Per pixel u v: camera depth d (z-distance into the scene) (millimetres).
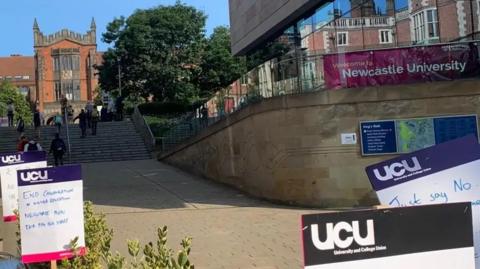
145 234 10438
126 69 58719
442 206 2512
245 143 16188
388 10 18234
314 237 2367
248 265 7848
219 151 18672
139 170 23531
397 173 3598
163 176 21266
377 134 13141
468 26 15641
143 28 57719
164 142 28141
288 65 14359
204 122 21391
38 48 104750
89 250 5824
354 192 13219
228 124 17375
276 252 8578
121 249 9094
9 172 8547
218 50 58406
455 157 3590
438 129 13047
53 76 104500
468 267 2518
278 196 14258
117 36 59969
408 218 2467
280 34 27844
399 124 13102
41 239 5723
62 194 5816
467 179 3570
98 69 61969
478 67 13219
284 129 14008
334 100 13289
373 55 13367
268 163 14664
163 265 3951
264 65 15359
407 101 13117
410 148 13078
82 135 33000
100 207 14078
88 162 29250
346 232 2396
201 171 20906
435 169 3586
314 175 13516
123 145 31891
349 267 2391
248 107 15617
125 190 17469
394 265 2443
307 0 21750
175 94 57594
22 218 5695
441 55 13266
